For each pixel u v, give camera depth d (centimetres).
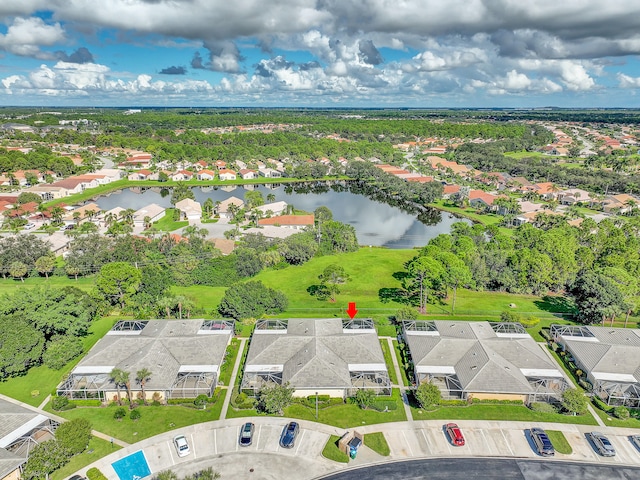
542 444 5753
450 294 10769
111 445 5828
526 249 11312
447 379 7000
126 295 9631
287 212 18162
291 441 5828
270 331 8169
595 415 6512
